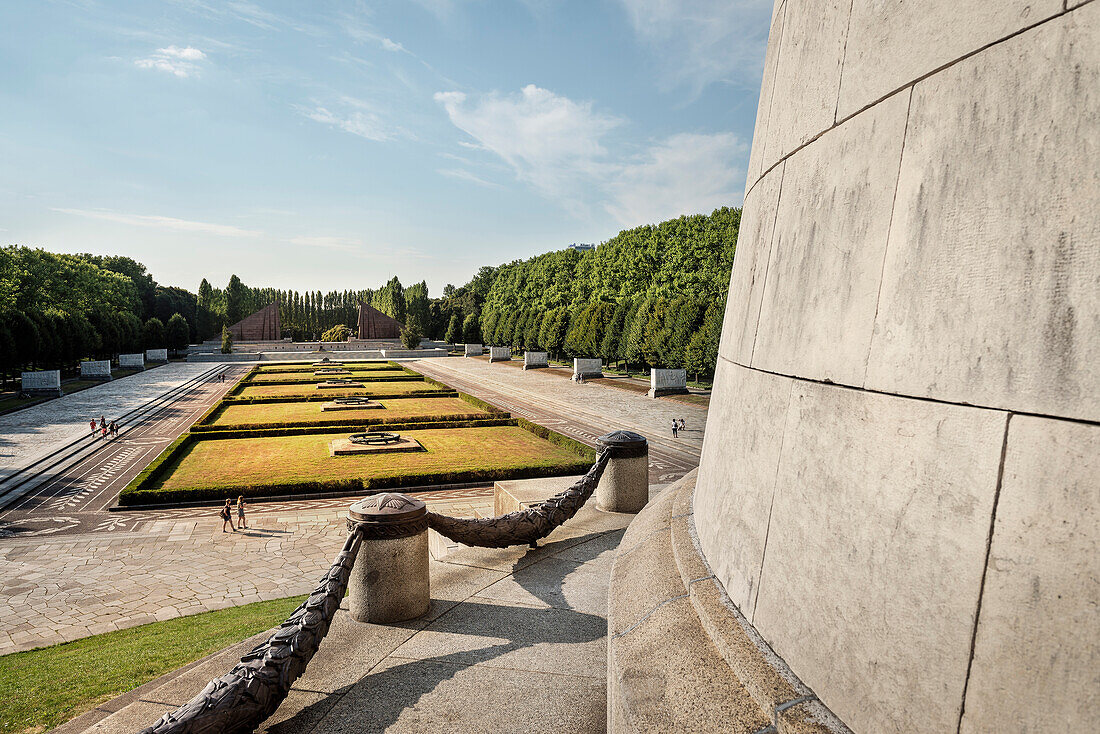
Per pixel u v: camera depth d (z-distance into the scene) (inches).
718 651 135.7
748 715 115.4
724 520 161.6
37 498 909.8
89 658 422.6
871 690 97.0
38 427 1483.8
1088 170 75.6
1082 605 70.9
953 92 96.2
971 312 89.0
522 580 345.4
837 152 125.2
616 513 474.3
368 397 2070.6
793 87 151.9
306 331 5866.1
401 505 299.6
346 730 209.0
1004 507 80.4
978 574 82.7
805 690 112.2
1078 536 72.1
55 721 317.7
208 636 456.8
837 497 110.3
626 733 131.8
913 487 94.2
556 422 1587.1
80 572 650.8
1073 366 74.9
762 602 131.3
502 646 268.5
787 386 134.0
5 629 524.4
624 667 147.3
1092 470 71.4
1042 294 79.6
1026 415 79.6
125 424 1556.3
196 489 880.3
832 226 123.7
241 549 722.2
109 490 950.4
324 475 999.6
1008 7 88.3
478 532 356.5
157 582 626.8
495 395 2177.7
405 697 228.7
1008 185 85.7
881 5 115.2
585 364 2642.7
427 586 305.9
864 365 108.0
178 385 2460.6
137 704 223.1
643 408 1843.0
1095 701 68.4
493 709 220.2
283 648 211.5
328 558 697.0
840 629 105.3
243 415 1679.4
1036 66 83.3
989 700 79.1
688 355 2217.0
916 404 95.9
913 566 92.3
